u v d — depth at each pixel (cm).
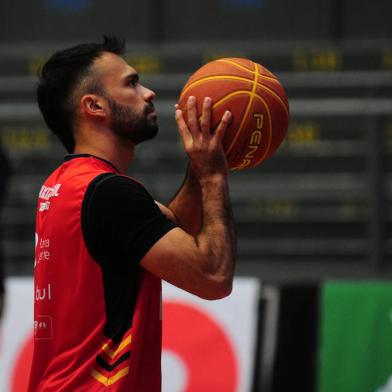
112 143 948
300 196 2639
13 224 2636
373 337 1928
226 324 1962
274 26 2839
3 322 1995
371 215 2400
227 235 892
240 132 930
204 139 916
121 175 898
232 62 956
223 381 1934
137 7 2894
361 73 2691
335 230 2612
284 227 2634
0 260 1925
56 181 931
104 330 891
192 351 1952
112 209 876
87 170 916
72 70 948
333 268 2505
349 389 1919
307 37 2830
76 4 2898
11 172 1994
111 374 881
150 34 2878
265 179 2667
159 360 919
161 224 880
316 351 1941
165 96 2711
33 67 2847
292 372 1936
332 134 2659
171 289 1986
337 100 2642
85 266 891
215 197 905
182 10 2873
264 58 2752
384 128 2612
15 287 2017
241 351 1944
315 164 2662
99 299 891
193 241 877
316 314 1956
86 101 941
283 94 959
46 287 922
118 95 941
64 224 900
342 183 2636
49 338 920
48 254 917
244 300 1972
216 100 925
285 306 1966
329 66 2722
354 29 2814
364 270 2478
